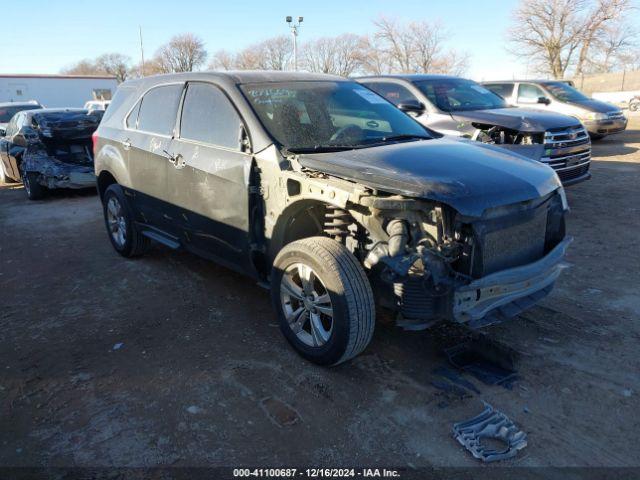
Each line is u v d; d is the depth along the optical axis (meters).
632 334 3.96
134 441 2.94
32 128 9.97
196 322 4.38
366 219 3.29
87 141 10.25
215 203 4.28
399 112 4.89
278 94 4.34
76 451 2.88
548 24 43.12
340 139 4.12
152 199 5.18
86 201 9.82
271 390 3.38
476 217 3.06
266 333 4.16
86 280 5.45
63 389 3.46
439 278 3.04
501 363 3.57
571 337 3.94
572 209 7.58
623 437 2.88
